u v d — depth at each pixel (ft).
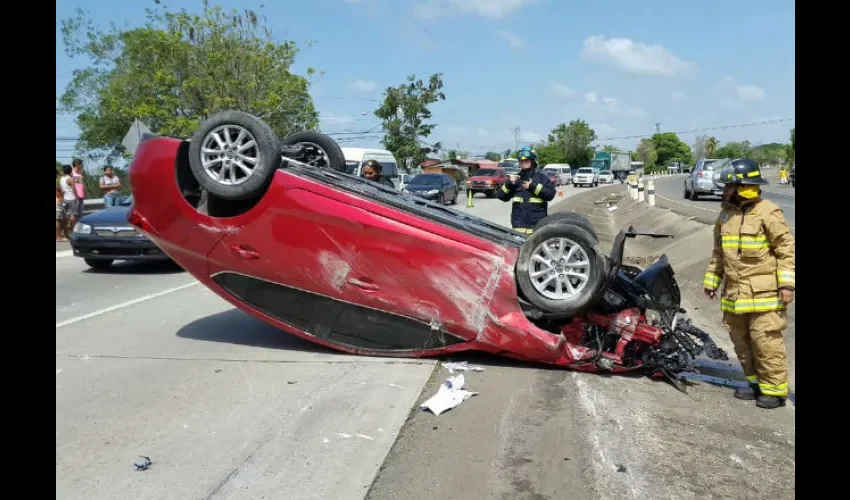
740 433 15.60
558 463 13.65
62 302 30.50
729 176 17.16
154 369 19.60
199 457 13.65
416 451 14.08
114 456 13.62
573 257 18.52
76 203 57.67
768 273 17.10
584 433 15.19
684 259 41.09
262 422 15.48
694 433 15.48
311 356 20.92
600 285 18.19
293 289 20.54
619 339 19.33
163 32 91.25
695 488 12.77
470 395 17.48
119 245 38.96
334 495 12.16
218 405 16.57
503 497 12.24
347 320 20.51
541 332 19.11
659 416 16.49
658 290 20.16
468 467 13.38
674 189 154.51
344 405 16.52
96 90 108.68
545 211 29.27
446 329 19.62
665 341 19.30
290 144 26.40
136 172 20.74
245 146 19.49
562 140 344.49
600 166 255.50
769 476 13.33
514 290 19.07
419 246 19.31
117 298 31.60
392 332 20.27
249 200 20.49
